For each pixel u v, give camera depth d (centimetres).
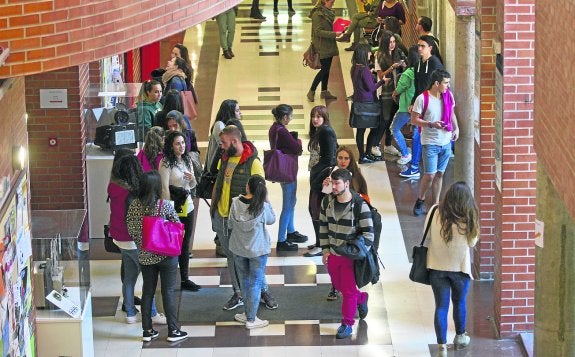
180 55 1880
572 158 916
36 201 1547
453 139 1623
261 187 1274
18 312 957
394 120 1806
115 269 1492
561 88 973
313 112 1454
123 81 2009
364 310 1330
